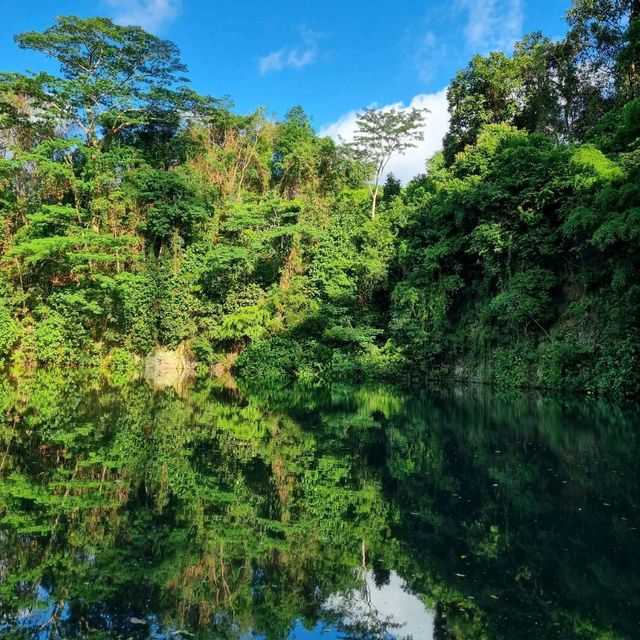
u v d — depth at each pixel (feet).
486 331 70.23
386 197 124.36
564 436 34.32
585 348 56.59
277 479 24.82
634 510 19.80
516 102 93.71
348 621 12.30
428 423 40.68
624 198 48.55
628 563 15.42
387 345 81.76
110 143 97.14
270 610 13.05
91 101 93.30
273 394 63.05
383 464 27.68
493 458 28.71
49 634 11.90
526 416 42.83
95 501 21.29
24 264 77.92
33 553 16.25
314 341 82.89
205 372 86.53
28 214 81.20
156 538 17.56
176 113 104.99
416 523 18.95
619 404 48.29
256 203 101.86
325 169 112.78
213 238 91.76
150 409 47.60
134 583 14.44
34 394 56.90
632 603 13.20
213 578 14.79
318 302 86.43
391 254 88.99
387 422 41.42
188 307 86.28
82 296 79.10
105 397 55.77
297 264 87.86
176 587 14.23
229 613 12.88
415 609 13.11
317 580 14.64
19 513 19.80
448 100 101.86
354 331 82.48
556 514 19.57
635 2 76.38
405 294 79.61
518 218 65.67
